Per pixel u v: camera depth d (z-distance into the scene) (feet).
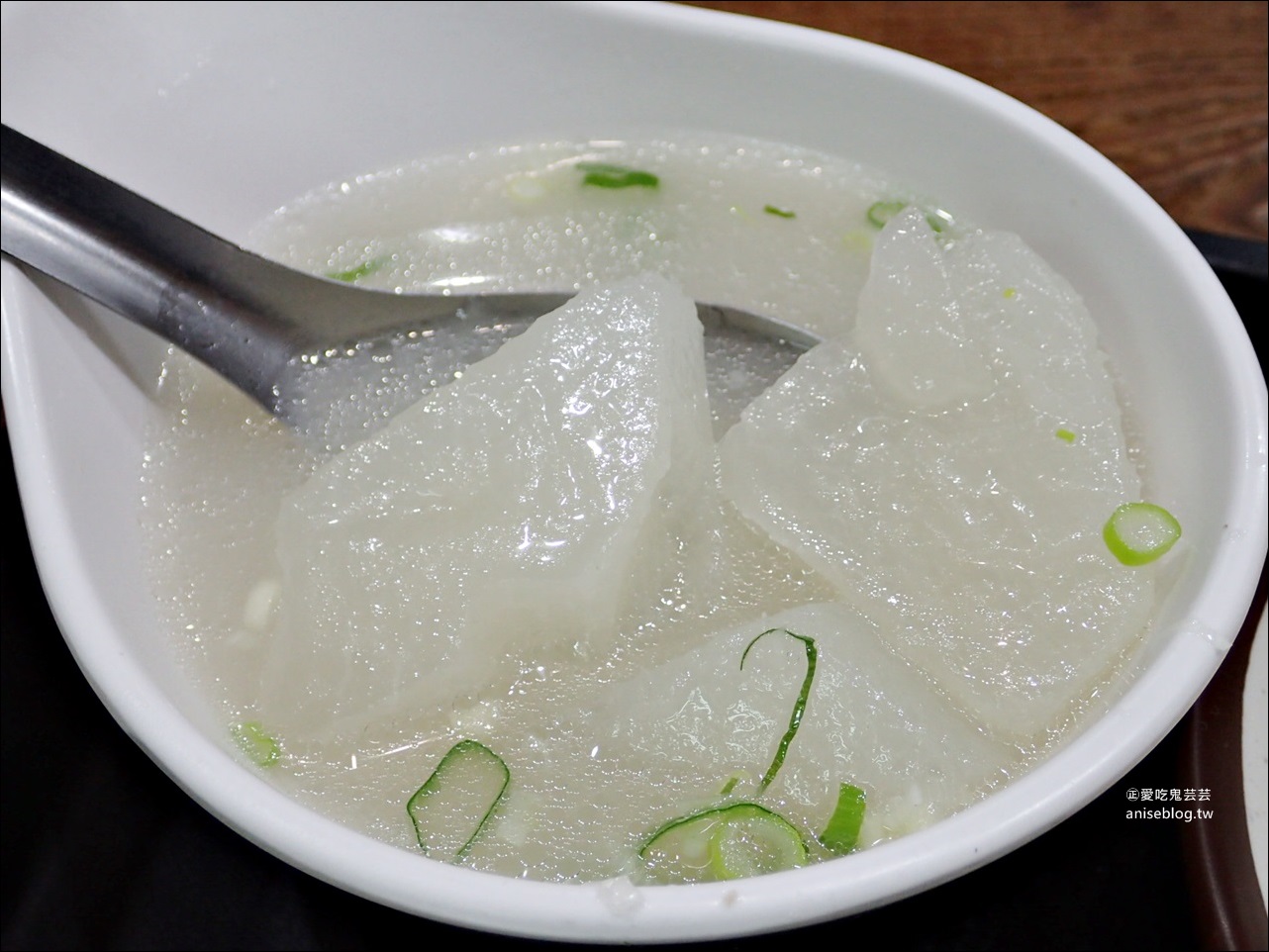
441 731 0.56
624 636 0.58
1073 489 0.56
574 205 0.70
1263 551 0.52
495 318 0.66
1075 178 0.62
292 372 0.64
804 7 0.79
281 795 0.48
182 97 0.67
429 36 0.68
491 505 0.56
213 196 0.68
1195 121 0.74
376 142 0.71
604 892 0.46
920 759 0.53
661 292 0.59
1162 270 0.59
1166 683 0.49
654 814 0.54
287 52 0.68
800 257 0.68
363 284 0.68
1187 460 0.56
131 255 0.60
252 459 0.63
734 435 0.60
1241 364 0.55
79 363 0.60
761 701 0.54
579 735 0.55
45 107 0.64
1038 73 0.76
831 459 0.58
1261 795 0.60
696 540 0.59
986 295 0.60
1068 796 0.47
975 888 0.58
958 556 0.56
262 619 0.59
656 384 0.57
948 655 0.55
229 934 0.59
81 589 0.53
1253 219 0.71
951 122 0.65
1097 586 0.54
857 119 0.67
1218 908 0.56
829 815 0.53
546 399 0.57
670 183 0.70
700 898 0.46
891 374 0.59
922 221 0.61
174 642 0.58
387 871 0.46
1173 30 0.78
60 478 0.56
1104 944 0.57
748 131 0.70
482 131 0.71
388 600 0.55
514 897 0.46
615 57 0.68
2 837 0.61
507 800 0.54
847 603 0.57
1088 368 0.58
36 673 0.63
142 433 0.63
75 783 0.62
